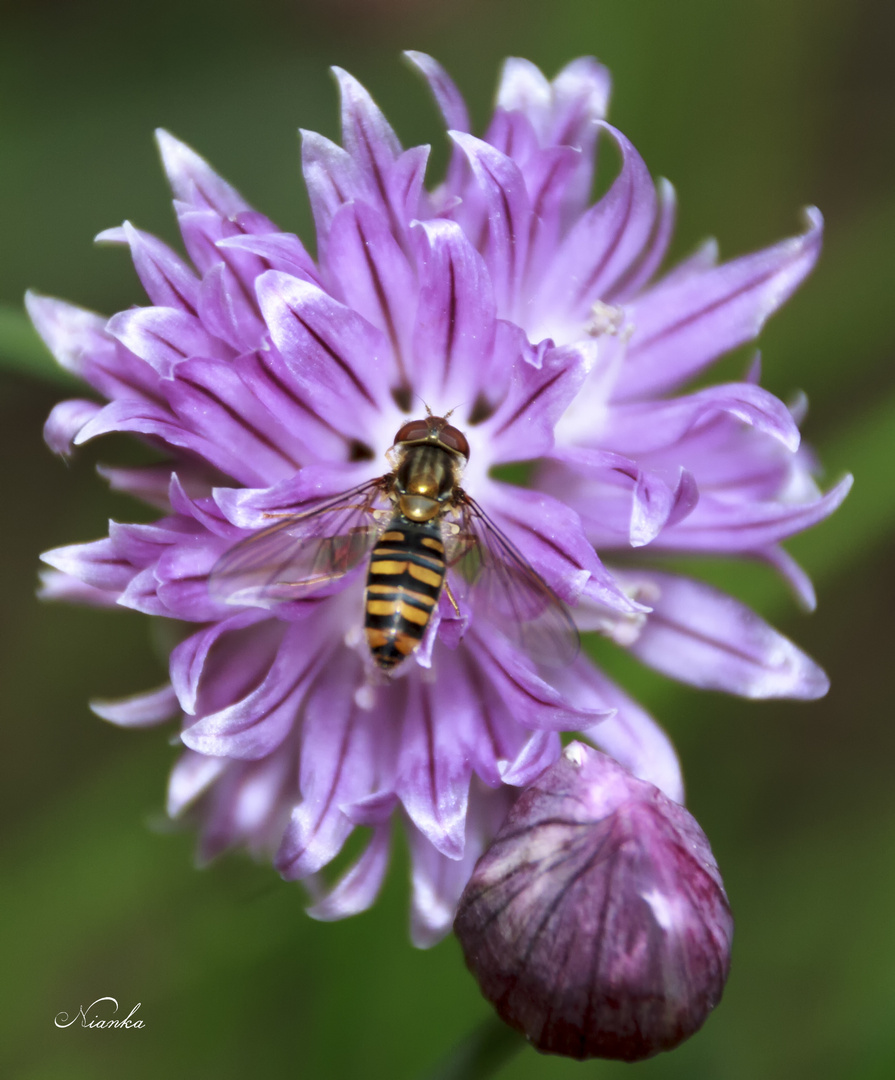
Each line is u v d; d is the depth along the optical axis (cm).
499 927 15
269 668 16
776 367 19
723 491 16
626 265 16
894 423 18
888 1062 17
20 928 18
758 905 18
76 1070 18
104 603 16
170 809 16
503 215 15
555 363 15
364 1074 18
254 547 15
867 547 18
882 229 19
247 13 20
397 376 16
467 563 15
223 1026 18
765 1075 18
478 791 15
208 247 16
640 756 16
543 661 15
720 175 19
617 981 15
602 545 16
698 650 16
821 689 15
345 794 15
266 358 15
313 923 18
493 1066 15
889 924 18
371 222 15
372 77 20
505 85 16
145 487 16
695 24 19
